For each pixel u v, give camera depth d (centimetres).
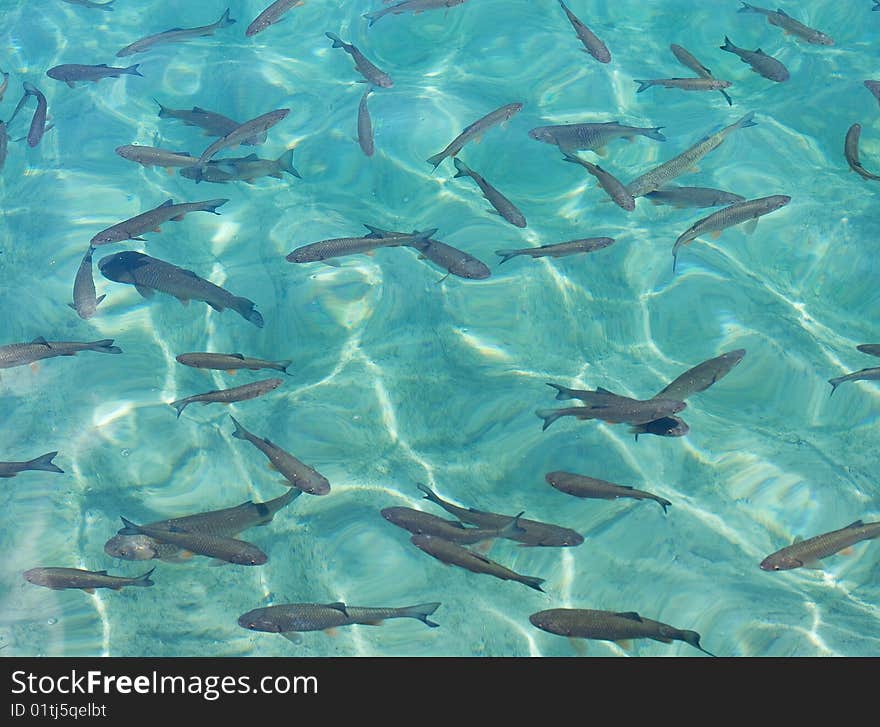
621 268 517
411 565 390
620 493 347
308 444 444
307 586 384
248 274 526
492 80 642
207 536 336
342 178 586
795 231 525
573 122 601
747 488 415
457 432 452
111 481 432
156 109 655
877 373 395
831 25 671
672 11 697
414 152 586
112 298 517
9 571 395
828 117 592
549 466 430
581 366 480
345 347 493
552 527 342
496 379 475
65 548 404
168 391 474
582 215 550
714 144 470
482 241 532
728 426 445
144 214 467
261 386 405
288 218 559
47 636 373
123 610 382
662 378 467
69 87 685
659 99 624
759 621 364
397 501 417
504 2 707
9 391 478
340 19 723
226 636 373
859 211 524
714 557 388
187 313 512
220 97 656
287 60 684
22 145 640
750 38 667
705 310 494
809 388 457
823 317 493
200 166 509
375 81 577
